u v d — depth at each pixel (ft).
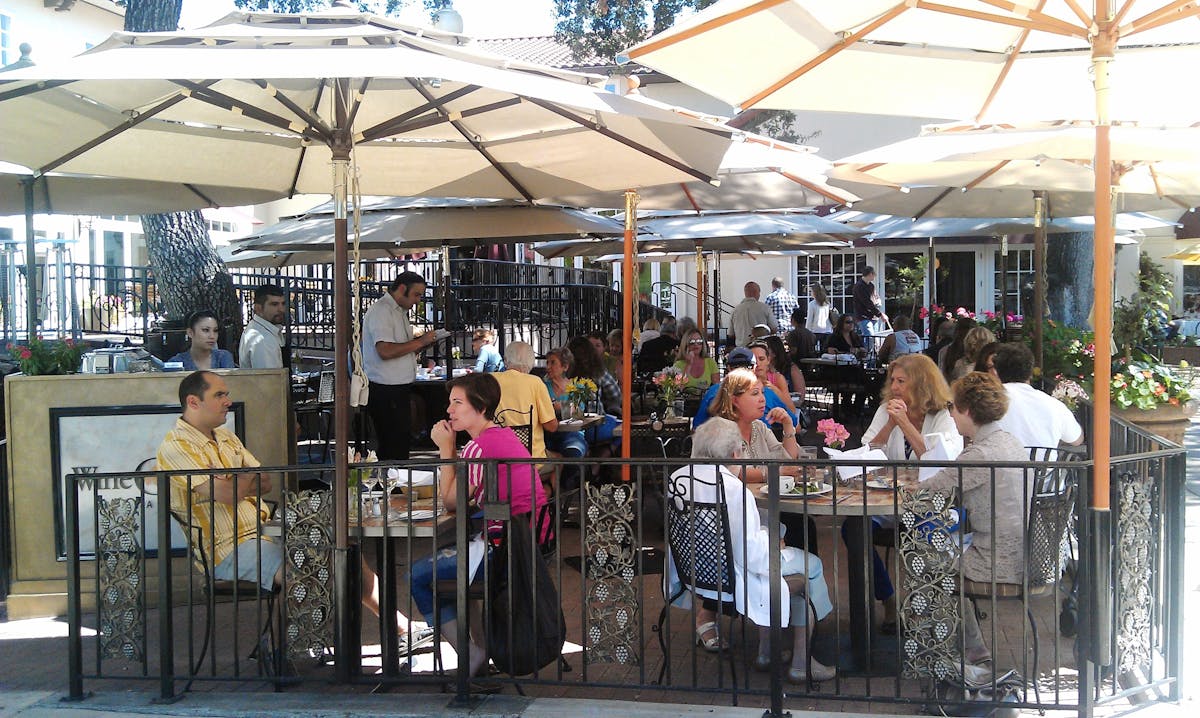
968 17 16.39
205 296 40.68
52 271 45.70
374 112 20.54
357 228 17.37
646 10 57.67
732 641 15.72
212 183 23.21
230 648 19.66
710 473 16.60
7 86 15.96
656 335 53.31
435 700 16.16
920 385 20.90
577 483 28.63
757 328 40.93
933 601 14.79
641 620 15.43
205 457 18.10
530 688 17.06
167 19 38.68
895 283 74.74
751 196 29.68
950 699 14.99
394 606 17.33
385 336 28.86
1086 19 14.40
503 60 15.65
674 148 19.69
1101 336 14.03
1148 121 21.17
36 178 26.73
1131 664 15.29
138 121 18.47
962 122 23.04
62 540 22.43
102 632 17.87
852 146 69.62
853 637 17.60
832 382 47.88
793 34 17.10
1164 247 78.38
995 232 42.91
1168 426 29.27
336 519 16.35
